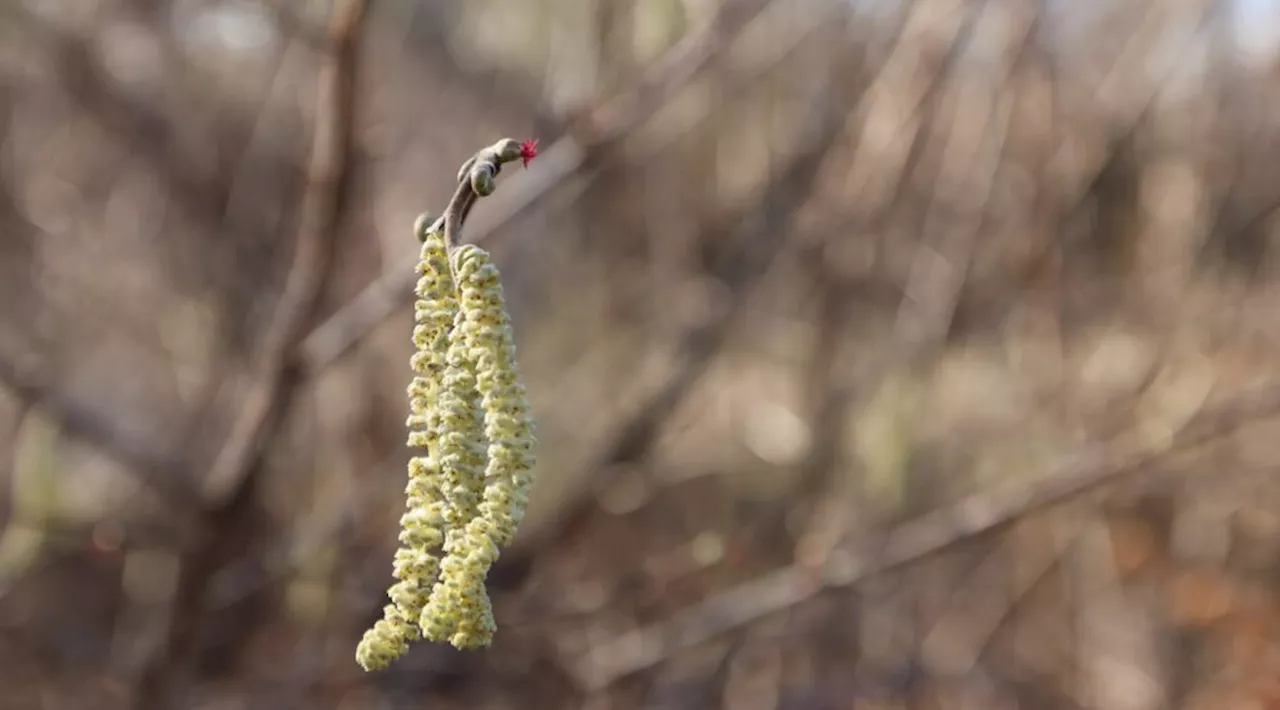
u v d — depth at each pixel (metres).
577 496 6.58
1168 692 8.09
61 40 6.07
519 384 1.64
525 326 7.34
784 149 6.82
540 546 6.61
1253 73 8.10
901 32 6.44
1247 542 9.18
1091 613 8.05
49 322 6.59
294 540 5.55
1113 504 8.43
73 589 6.38
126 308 6.69
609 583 6.75
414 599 1.68
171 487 4.87
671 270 7.13
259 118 6.16
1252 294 8.28
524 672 6.56
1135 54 7.27
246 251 6.48
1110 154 7.35
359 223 5.77
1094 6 7.43
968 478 7.41
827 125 6.55
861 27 6.63
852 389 7.08
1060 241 7.74
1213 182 8.05
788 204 6.73
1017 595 7.86
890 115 6.39
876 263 7.22
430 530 1.68
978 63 6.93
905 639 7.51
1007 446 7.62
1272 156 8.05
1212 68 7.84
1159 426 6.70
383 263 5.88
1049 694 7.88
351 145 3.88
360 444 6.31
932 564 7.91
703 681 6.89
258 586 5.25
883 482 6.98
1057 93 7.28
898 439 7.05
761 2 4.29
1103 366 7.96
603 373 7.39
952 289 7.04
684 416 7.53
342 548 5.73
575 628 6.55
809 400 7.14
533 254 7.29
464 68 6.54
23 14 5.96
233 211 6.46
